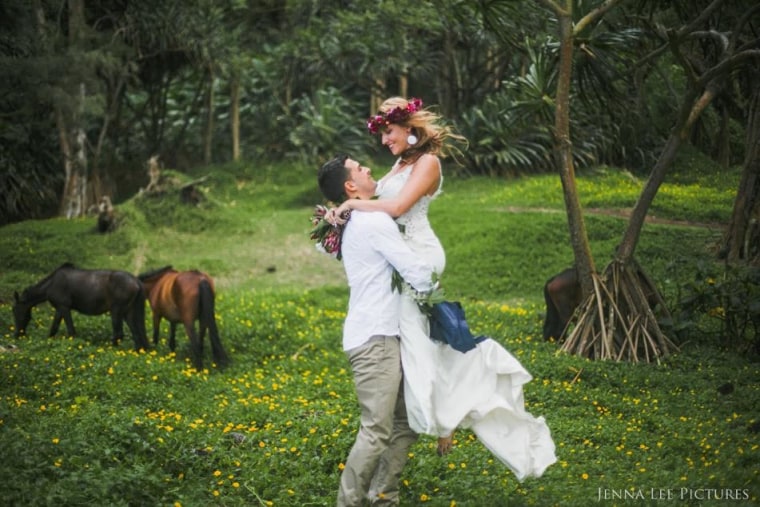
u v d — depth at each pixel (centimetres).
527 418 447
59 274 1059
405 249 442
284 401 793
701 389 864
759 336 1008
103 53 1983
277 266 1711
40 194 2256
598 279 1017
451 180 2344
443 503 479
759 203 1306
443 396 443
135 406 726
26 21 1834
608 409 793
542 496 492
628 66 1098
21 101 1916
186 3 2298
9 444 498
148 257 1745
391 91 2800
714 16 1266
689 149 1900
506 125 1098
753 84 1291
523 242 1644
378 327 443
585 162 2075
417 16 2164
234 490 518
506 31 1044
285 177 2536
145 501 473
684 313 1035
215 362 1016
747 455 588
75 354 932
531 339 1095
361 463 436
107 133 2581
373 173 2472
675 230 1566
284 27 2681
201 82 2645
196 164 2781
